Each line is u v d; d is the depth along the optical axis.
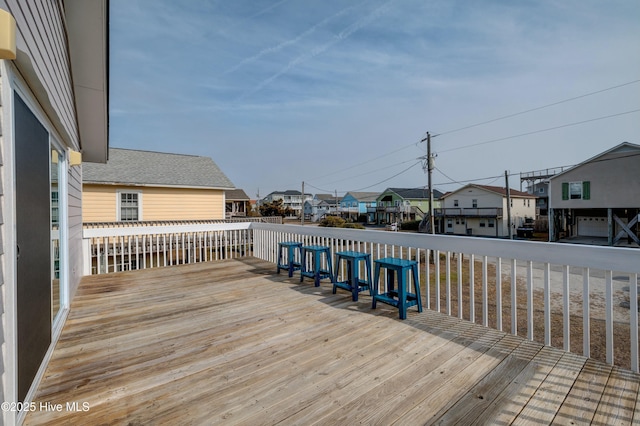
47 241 2.51
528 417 1.64
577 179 19.34
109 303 3.79
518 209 28.45
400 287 3.16
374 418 1.65
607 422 1.59
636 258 1.99
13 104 1.70
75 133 4.76
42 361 2.21
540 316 5.55
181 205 12.78
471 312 3.03
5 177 1.48
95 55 3.94
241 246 7.73
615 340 4.51
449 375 2.08
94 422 1.66
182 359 2.36
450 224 29.77
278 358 2.36
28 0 1.77
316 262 4.49
